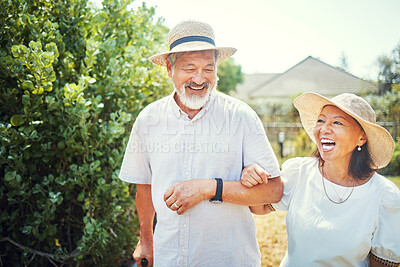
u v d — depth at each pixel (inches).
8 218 96.4
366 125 60.4
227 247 71.2
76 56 112.3
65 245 114.7
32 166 99.4
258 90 1196.5
